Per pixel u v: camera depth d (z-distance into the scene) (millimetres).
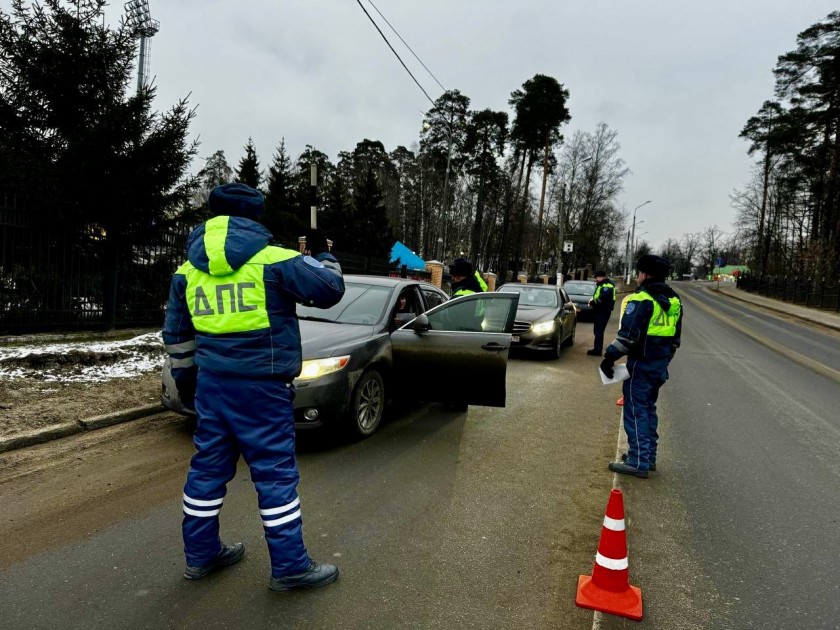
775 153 37344
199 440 2555
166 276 10109
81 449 4402
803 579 2855
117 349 7438
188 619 2328
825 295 31250
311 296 2506
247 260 2398
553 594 2627
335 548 2982
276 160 31062
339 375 4426
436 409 6102
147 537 3031
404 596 2559
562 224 32344
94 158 8250
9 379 5801
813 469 4609
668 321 4191
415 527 3266
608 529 2574
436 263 24219
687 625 2432
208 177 11758
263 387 2443
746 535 3354
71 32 9023
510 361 9812
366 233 31281
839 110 33812
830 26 33531
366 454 4500
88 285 8789
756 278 48719
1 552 2840
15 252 7863
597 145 45562
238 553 2811
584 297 19375
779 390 8109
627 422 4359
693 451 5000
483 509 3557
